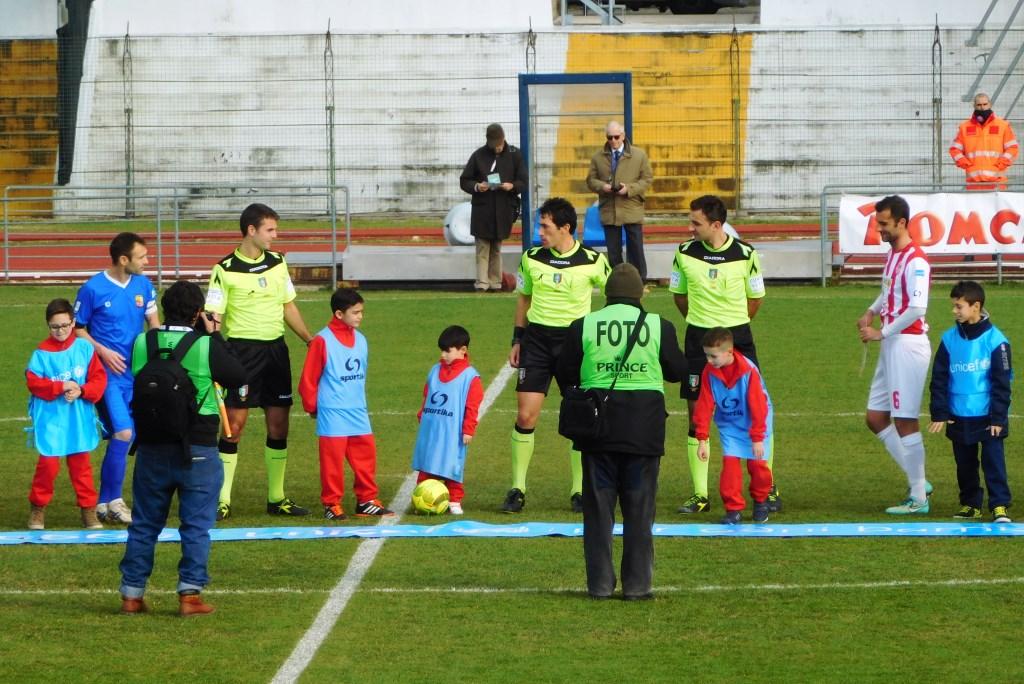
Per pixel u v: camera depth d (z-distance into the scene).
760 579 20.67
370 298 50.00
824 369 37.88
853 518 24.41
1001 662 17.05
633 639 18.03
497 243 50.78
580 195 53.75
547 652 17.55
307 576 21.08
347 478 28.19
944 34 76.44
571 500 25.39
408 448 30.52
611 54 77.12
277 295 25.23
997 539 22.80
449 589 20.31
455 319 45.41
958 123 75.88
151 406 18.62
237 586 20.58
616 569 21.48
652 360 19.25
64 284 55.12
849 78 76.31
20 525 24.66
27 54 77.56
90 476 24.33
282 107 77.19
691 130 75.69
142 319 25.45
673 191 74.94
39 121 77.12
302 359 40.22
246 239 25.23
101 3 78.69
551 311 25.09
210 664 17.22
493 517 24.86
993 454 23.77
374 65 77.56
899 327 24.27
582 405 19.09
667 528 23.64
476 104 77.12
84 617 19.19
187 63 77.88
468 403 25.06
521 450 25.31
